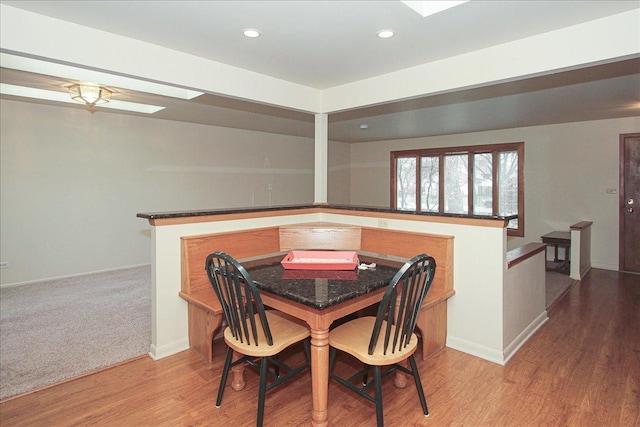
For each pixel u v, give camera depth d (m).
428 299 2.61
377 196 8.30
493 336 2.63
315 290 1.88
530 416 2.01
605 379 2.38
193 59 2.78
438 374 2.45
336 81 3.47
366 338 2.02
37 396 2.19
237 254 2.97
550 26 2.28
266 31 2.34
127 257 5.49
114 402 2.13
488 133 6.59
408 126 6.03
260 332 2.07
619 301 4.00
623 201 5.38
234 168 6.59
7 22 2.01
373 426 1.93
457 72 2.79
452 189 7.18
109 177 5.25
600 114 5.02
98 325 3.27
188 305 2.79
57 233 4.88
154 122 5.61
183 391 2.25
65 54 2.21
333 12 2.10
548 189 6.01
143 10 2.07
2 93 4.02
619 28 2.11
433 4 2.11
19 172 4.58
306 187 7.85
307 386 2.32
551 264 5.71
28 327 3.22
